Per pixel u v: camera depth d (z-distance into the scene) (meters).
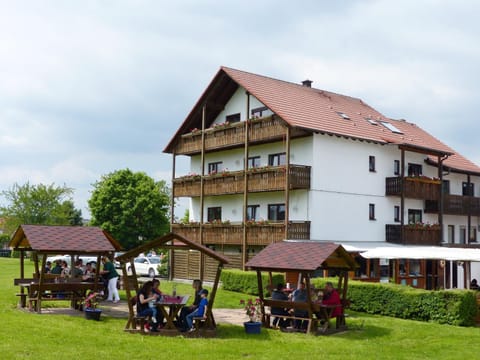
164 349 14.53
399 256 27.38
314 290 20.03
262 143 37.00
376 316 22.86
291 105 36.00
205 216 41.97
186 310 17.34
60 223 61.62
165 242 17.06
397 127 42.59
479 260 26.05
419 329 19.69
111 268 24.17
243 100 39.00
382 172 38.06
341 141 35.75
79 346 14.37
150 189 63.31
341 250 18.81
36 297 20.47
